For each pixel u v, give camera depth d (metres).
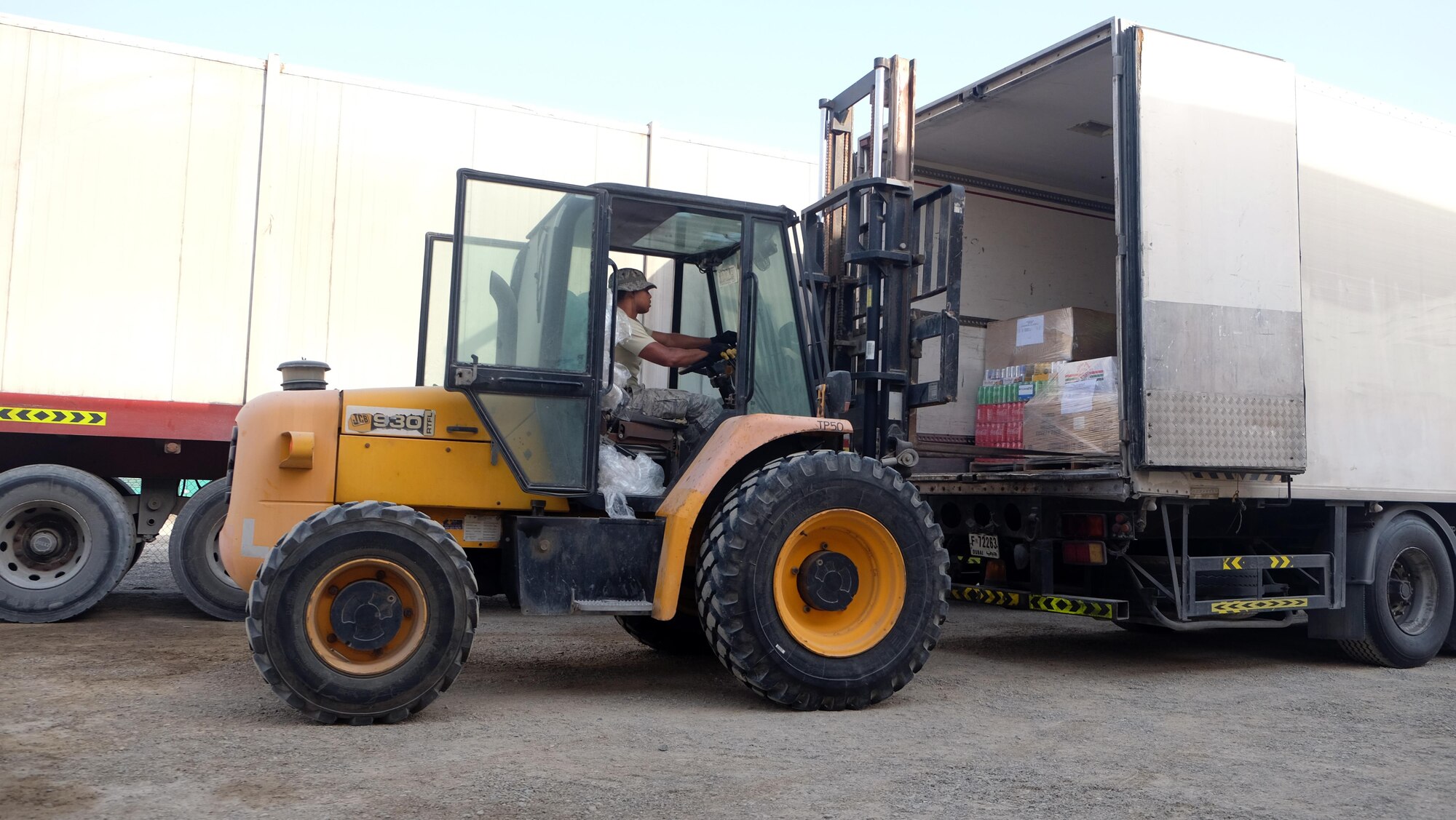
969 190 8.01
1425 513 6.77
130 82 6.84
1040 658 6.68
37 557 6.89
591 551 4.84
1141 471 5.61
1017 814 3.25
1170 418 5.60
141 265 6.80
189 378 6.88
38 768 3.54
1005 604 6.39
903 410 5.86
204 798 3.23
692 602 5.69
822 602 4.91
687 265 5.89
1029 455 6.66
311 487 4.76
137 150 6.84
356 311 7.29
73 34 6.73
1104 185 8.41
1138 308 5.59
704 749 4.00
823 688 4.79
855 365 6.00
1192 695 5.46
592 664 6.02
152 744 3.88
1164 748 4.20
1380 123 6.72
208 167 7.00
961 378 7.51
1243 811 3.34
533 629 7.42
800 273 5.63
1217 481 5.84
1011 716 4.80
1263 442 5.84
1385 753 4.20
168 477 7.46
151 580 9.65
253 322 7.04
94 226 6.71
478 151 7.69
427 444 4.90
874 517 4.98
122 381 6.72
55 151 6.65
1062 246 8.48
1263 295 5.95
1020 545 6.37
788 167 8.71
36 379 6.54
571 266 4.89
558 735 4.19
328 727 4.23
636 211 5.25
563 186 4.88
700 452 5.14
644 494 5.11
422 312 5.30
